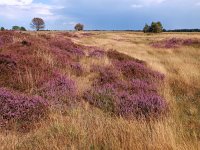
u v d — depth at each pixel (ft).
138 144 16.65
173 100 28.07
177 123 21.70
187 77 37.68
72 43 58.29
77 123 19.81
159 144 16.66
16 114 21.85
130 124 19.53
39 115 22.36
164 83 34.40
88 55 50.31
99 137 17.79
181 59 58.23
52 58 37.32
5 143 17.35
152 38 177.78
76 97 27.86
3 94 23.54
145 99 26.07
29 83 28.78
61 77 31.27
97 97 27.50
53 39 56.44
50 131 19.07
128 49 86.48
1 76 29.48
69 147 16.62
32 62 33.35
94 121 21.06
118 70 38.58
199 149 16.60
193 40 102.99
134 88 31.09
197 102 29.04
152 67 45.27
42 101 24.27
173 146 16.31
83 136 17.97
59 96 27.07
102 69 38.19
